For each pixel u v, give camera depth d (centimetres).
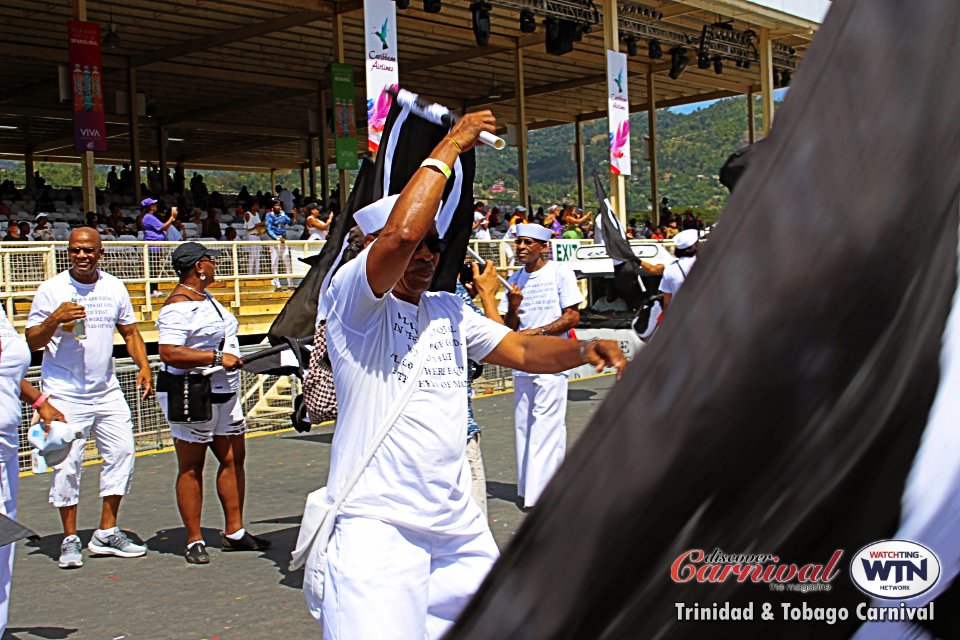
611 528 56
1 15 2355
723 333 56
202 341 623
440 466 279
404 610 267
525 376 718
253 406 1189
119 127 3791
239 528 658
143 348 670
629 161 2211
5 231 2111
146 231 1836
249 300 1570
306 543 285
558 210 2573
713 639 56
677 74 2852
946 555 55
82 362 639
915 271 55
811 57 59
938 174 55
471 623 58
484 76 3403
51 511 807
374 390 280
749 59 2809
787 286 55
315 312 564
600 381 1545
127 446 661
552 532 58
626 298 1409
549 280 741
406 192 263
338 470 283
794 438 55
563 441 720
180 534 706
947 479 55
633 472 57
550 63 3238
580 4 2430
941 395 54
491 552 288
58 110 3484
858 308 55
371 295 272
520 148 3025
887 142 55
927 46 56
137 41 2658
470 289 535
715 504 55
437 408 283
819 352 55
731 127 10556
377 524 272
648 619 56
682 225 2947
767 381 55
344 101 2095
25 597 569
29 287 1257
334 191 2686
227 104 3619
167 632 501
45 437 467
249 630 502
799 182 57
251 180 9925
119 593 571
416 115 300
